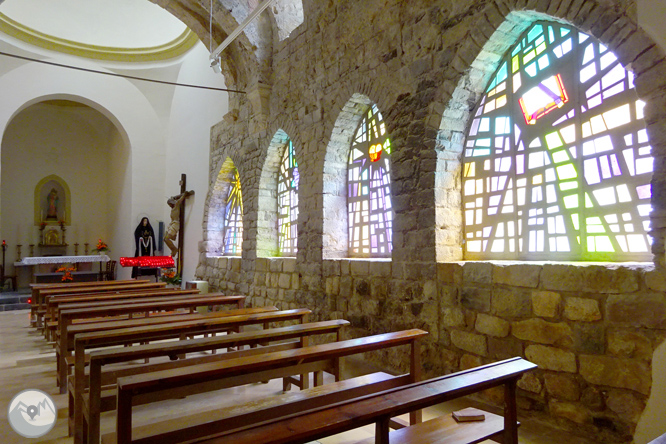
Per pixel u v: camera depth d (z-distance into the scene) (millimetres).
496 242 4430
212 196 9977
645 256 3277
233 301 5406
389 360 5074
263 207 8117
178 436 2211
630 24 3145
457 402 4062
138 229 12602
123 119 12820
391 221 5645
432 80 4711
